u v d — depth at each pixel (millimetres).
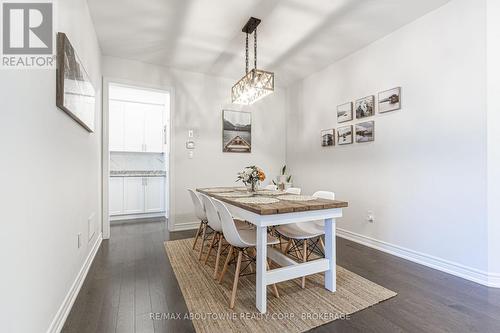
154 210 5043
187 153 4133
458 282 2219
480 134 2199
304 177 4480
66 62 1648
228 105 4480
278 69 4098
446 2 2422
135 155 5246
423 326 1609
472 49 2248
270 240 2105
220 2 2420
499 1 2131
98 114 3199
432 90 2549
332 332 1555
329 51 3449
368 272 2436
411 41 2746
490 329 1579
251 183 2859
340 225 3689
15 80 1100
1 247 970
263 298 1762
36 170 1277
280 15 2633
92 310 1786
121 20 2709
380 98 3076
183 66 3979
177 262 2664
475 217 2234
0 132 977
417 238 2686
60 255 1627
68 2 1809
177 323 1642
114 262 2666
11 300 1037
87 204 2484
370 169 3223
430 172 2562
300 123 4582
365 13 2598
